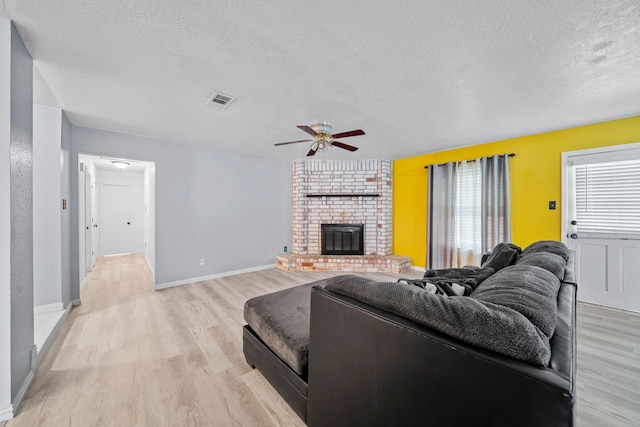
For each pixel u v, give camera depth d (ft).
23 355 5.20
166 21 4.62
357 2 4.15
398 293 3.19
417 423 2.74
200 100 7.91
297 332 5.07
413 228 15.88
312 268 15.74
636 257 9.23
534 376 1.98
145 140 11.84
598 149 9.77
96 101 8.02
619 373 5.87
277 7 4.27
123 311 9.42
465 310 2.61
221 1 4.15
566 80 6.59
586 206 10.11
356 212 16.65
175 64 6.00
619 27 4.63
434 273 6.98
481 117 9.18
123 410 4.80
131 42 5.22
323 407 3.94
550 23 4.57
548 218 10.94
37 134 8.28
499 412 2.17
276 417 4.71
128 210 21.62
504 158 11.84
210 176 13.91
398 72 6.25
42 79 6.68
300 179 16.61
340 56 5.63
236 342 7.28
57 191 8.50
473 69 6.10
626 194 9.33
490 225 12.32
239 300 10.62
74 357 6.47
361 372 3.33
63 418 4.61
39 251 8.24
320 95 7.50
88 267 15.03
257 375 5.88
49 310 8.32
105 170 20.27
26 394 5.16
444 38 5.02
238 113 8.91
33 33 4.95
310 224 16.81
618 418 4.61
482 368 2.26
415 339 2.74
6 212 4.60
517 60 5.73
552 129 10.52
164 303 10.25
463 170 13.39
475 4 4.18
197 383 5.57
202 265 13.66
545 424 1.92
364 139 11.98
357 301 3.54
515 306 2.69
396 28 4.75
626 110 8.57
